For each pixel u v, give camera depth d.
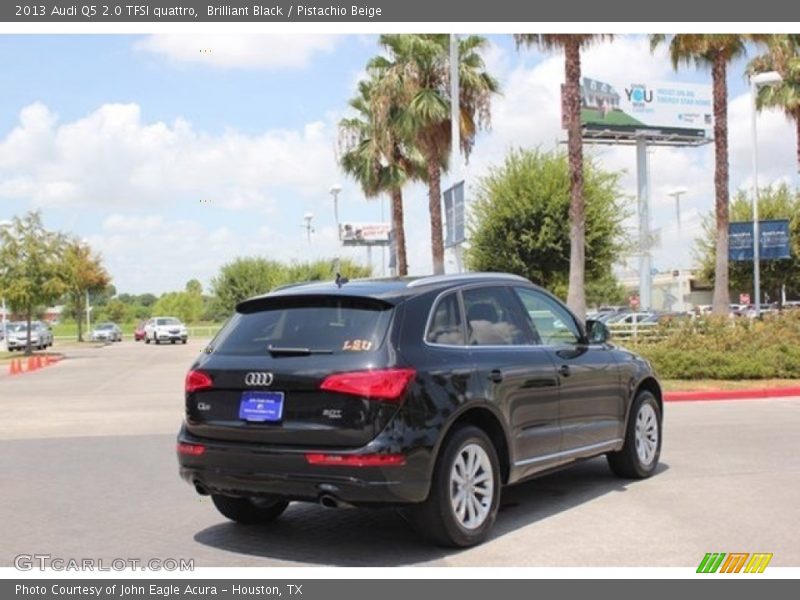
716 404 15.03
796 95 37.41
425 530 5.96
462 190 22.64
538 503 7.48
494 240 38.81
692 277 72.81
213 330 76.81
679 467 8.94
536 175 38.53
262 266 78.12
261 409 5.90
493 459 6.33
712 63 27.44
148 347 51.59
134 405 16.91
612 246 38.94
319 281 6.97
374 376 5.64
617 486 8.08
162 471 9.47
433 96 28.31
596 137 63.91
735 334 19.53
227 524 7.05
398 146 33.19
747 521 6.70
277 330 6.19
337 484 5.58
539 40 23.17
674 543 6.15
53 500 8.06
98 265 64.25
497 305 6.93
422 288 6.36
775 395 16.17
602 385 7.73
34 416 15.27
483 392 6.24
